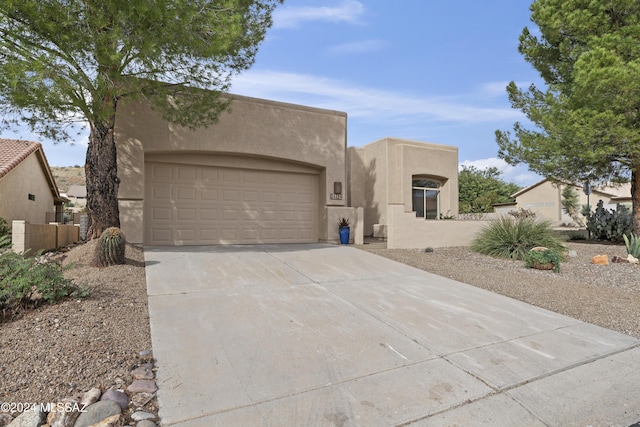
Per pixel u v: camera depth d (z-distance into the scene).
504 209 31.45
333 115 13.05
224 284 6.47
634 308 5.91
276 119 11.96
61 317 4.35
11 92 6.28
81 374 3.34
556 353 4.20
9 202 15.23
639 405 3.22
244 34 9.22
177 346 4.03
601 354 4.22
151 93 8.07
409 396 3.23
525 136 13.99
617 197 26.77
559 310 5.80
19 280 4.36
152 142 10.23
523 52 14.55
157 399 3.07
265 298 5.83
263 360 3.80
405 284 7.13
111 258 6.91
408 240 11.91
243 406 3.00
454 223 12.91
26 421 2.68
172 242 10.84
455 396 3.25
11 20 5.84
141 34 6.24
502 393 3.33
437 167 17.64
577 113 11.76
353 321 5.01
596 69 10.50
